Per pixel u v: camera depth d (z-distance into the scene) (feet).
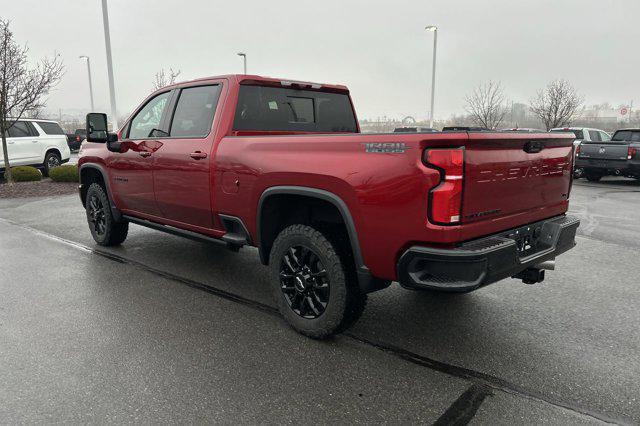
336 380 9.68
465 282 8.94
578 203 33.86
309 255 11.48
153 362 10.36
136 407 8.70
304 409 8.67
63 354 10.70
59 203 33.22
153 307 13.56
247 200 12.57
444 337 11.71
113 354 10.71
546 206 11.76
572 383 9.62
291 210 12.46
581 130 57.21
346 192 10.13
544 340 11.59
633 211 30.40
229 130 13.58
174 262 18.08
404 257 9.37
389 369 10.13
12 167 45.47
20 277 16.19
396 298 14.39
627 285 15.71
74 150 86.22
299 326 11.70
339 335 11.78
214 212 13.78
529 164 10.73
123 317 12.82
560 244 11.68
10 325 12.27
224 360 10.47
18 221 26.43
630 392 9.32
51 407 8.69
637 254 19.63
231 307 13.60
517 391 9.32
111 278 16.14
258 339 11.53
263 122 14.51
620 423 8.34
